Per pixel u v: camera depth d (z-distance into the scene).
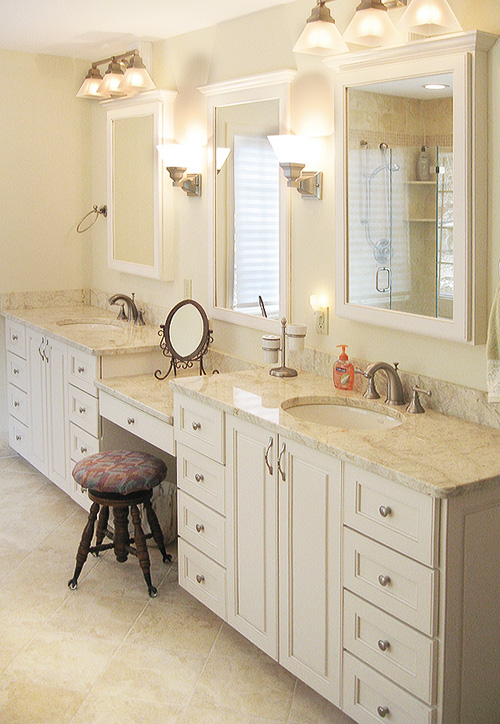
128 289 4.52
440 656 2.04
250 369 3.48
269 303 3.33
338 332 3.04
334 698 2.41
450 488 1.94
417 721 2.11
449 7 2.30
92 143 4.79
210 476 2.88
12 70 4.50
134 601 3.21
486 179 2.40
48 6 3.31
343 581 2.31
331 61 2.79
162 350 3.74
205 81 3.65
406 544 2.08
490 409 2.46
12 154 4.58
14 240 4.66
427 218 2.52
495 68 2.34
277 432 2.47
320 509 2.37
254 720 2.51
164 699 2.60
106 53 4.45
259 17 3.28
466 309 2.42
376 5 2.48
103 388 3.57
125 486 3.17
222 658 2.83
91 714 2.52
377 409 2.73
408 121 2.54
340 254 2.88
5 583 3.34
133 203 4.23
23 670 2.74
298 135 3.11
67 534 3.83
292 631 2.55
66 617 3.08
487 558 2.10
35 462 4.46
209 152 3.59
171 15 3.39
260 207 3.32
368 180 2.73
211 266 3.66
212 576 2.94
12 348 4.63
